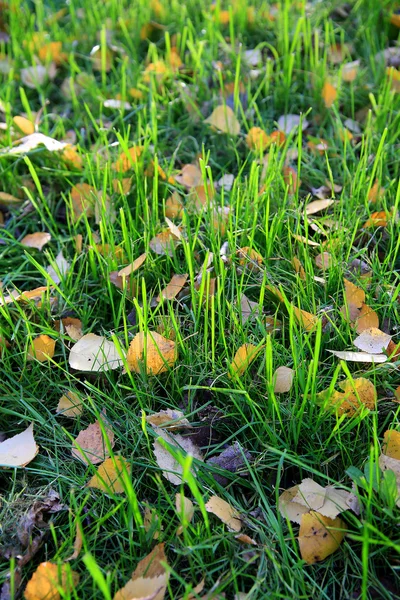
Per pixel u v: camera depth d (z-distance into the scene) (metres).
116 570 0.59
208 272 0.72
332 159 0.92
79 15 1.19
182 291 0.77
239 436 0.68
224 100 0.92
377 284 0.76
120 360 0.70
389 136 0.94
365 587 0.55
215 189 0.88
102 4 1.19
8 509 0.63
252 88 1.04
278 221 0.80
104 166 0.90
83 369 0.70
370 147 0.90
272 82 1.05
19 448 0.66
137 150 0.89
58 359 0.75
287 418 0.67
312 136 0.97
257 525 0.62
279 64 1.06
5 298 0.78
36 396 0.72
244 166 0.91
